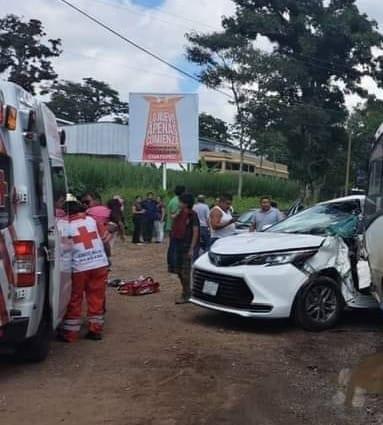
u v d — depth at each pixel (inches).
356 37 1307.8
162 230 690.2
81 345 234.2
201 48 1172.5
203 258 277.6
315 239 263.9
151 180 981.2
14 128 182.1
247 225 542.0
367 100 1391.5
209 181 1125.7
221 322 275.4
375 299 266.1
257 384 192.4
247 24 1310.3
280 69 1218.0
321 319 260.8
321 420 164.4
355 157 1443.2
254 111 1197.7
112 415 165.0
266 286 251.4
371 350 233.6
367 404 176.7
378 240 248.1
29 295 185.3
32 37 1914.4
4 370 202.5
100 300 243.8
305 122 1246.9
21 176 183.9
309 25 1339.8
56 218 208.1
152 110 866.1
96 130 1315.2
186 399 177.9
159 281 392.2
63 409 168.9
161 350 228.2
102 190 874.8
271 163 1798.7
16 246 182.7
